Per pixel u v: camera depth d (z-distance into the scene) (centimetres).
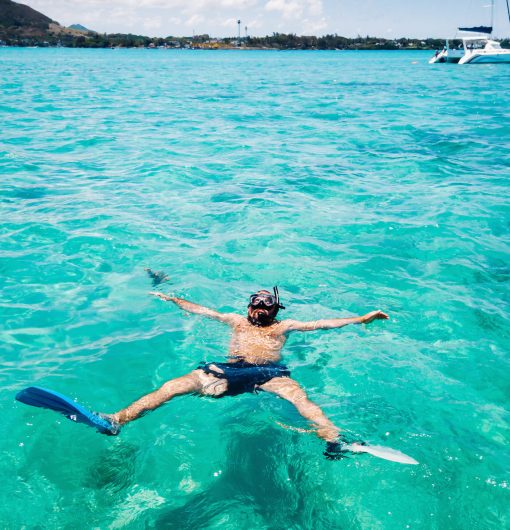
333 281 580
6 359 425
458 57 6272
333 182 980
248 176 1020
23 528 269
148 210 808
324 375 410
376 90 3055
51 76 3922
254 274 595
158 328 479
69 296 536
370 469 312
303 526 274
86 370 413
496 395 388
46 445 329
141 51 16388
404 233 719
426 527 274
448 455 325
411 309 519
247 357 418
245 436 339
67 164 1098
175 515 280
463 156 1203
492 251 662
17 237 681
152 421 352
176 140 1391
